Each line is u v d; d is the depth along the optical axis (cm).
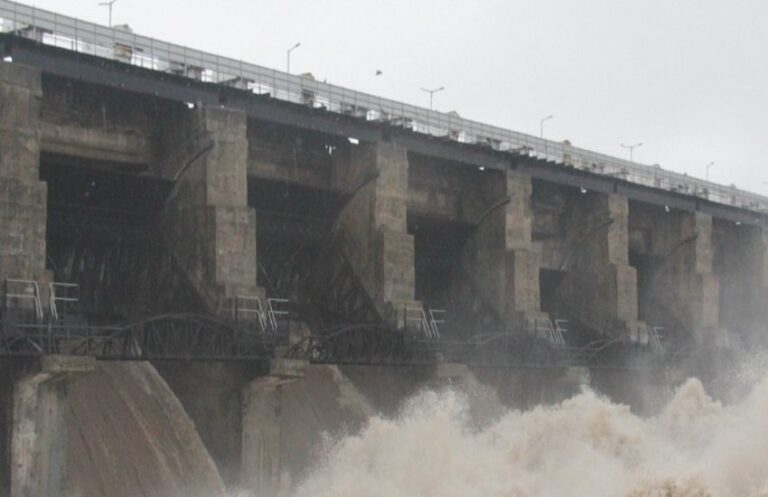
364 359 6700
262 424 6172
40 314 5388
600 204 9400
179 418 6103
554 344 8325
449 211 8694
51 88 6300
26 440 5088
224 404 6162
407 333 7100
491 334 7806
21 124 5550
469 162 8181
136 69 6231
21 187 5459
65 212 6488
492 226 8500
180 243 6612
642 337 9262
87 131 6525
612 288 9269
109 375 5897
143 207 6738
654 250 10538
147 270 6750
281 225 7588
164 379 6231
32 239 5475
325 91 7256
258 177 7225
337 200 7612
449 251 8738
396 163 7556
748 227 11438
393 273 7369
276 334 6253
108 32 6162
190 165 6575
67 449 5272
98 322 6581
